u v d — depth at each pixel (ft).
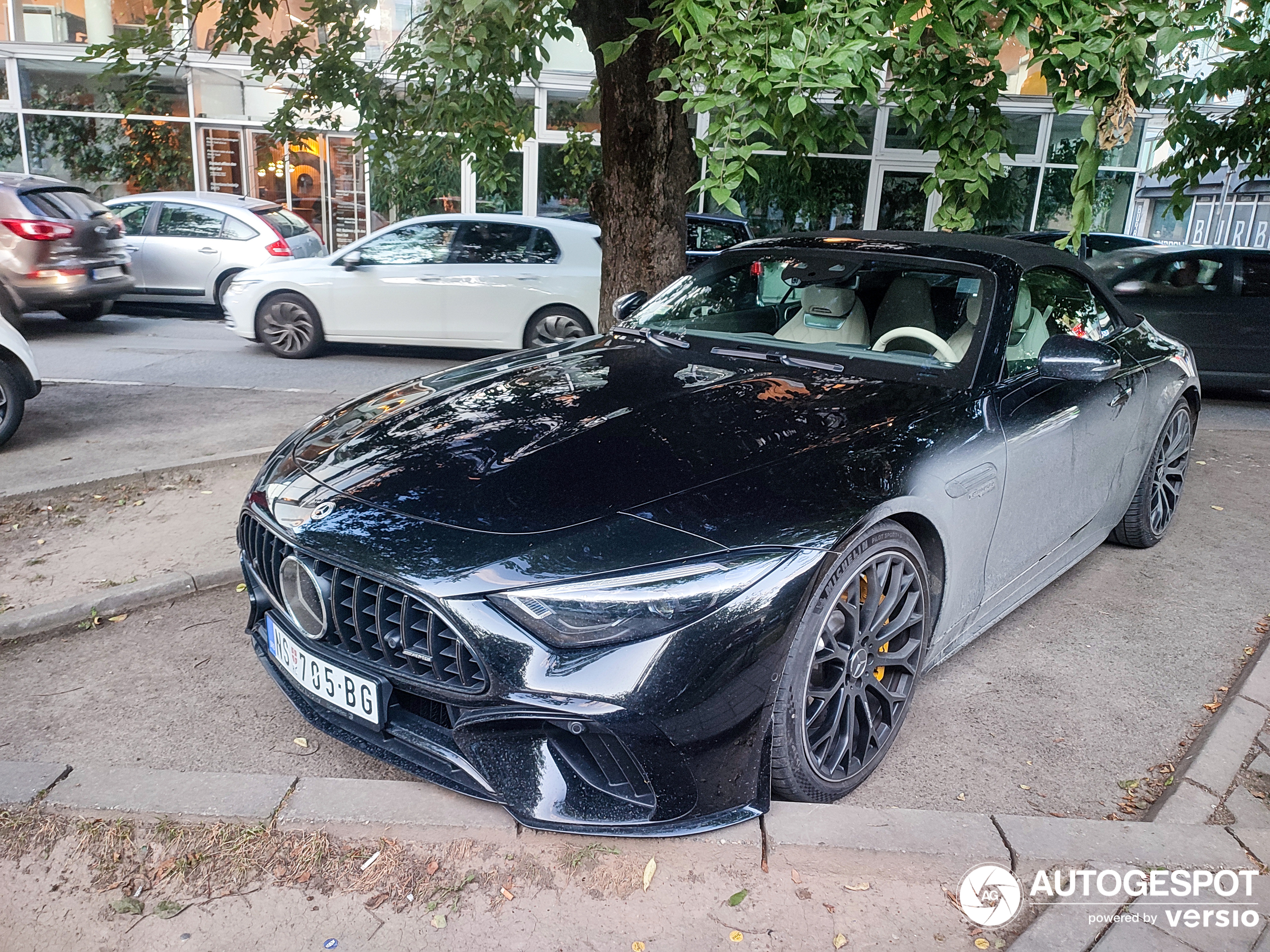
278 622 8.71
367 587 7.67
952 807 8.76
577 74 49.57
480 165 22.66
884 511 8.18
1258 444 22.70
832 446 8.74
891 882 7.65
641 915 7.19
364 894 7.32
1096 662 11.66
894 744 9.76
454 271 30.14
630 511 7.63
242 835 7.78
